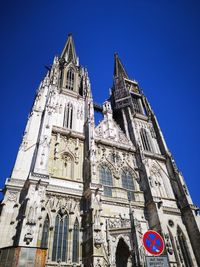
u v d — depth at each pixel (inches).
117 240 1307.8
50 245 1152.8
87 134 1867.6
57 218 1285.7
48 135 1619.1
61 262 1125.7
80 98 2306.8
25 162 1453.0
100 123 2204.7
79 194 1425.9
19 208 1203.9
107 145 1979.6
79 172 1616.6
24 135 1609.3
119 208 1504.7
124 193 1657.2
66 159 1674.5
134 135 2240.4
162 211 1563.7
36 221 1080.8
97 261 1072.8
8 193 1246.3
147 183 1760.6
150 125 2598.4
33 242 1002.1
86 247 1187.3
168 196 1882.4
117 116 2760.8
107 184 1675.7
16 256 912.9
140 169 1923.0
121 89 2997.0
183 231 1641.2
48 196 1334.9
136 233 1304.1
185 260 1488.7
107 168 1811.0
